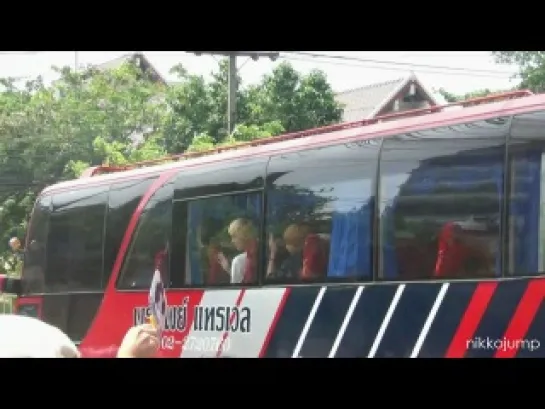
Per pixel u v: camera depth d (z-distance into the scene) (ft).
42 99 120.26
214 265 40.52
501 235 29.89
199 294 40.91
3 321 13.42
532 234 29.17
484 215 30.53
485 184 30.73
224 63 111.96
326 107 111.24
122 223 46.50
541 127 29.50
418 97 172.14
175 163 44.34
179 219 42.88
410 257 32.50
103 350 46.42
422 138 32.94
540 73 115.44
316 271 35.86
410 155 33.19
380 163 34.17
